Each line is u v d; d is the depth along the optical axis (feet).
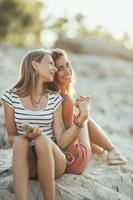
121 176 18.21
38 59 15.42
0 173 16.49
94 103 39.58
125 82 51.80
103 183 17.38
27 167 14.19
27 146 14.28
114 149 18.80
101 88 47.52
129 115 37.50
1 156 18.31
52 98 15.60
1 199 15.11
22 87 15.42
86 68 57.26
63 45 71.31
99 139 18.08
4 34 95.14
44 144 14.24
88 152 16.47
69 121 15.85
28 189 15.23
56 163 14.92
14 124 15.58
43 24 108.99
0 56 49.60
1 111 24.62
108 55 69.82
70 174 16.46
